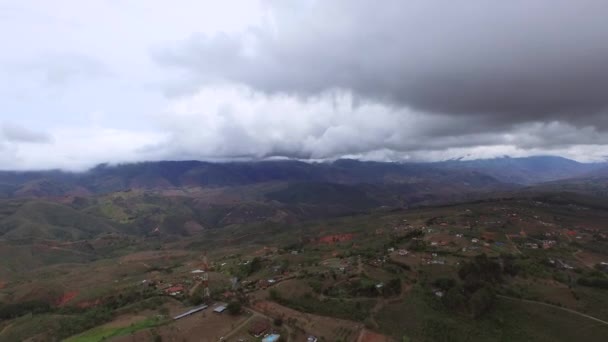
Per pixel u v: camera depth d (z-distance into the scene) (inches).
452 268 7672.2
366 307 6294.3
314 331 5659.5
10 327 7549.2
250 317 6127.0
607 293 6343.5
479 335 5310.0
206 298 7145.7
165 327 5812.0
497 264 7273.6
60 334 6417.3
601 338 5093.5
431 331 5487.2
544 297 6176.2
